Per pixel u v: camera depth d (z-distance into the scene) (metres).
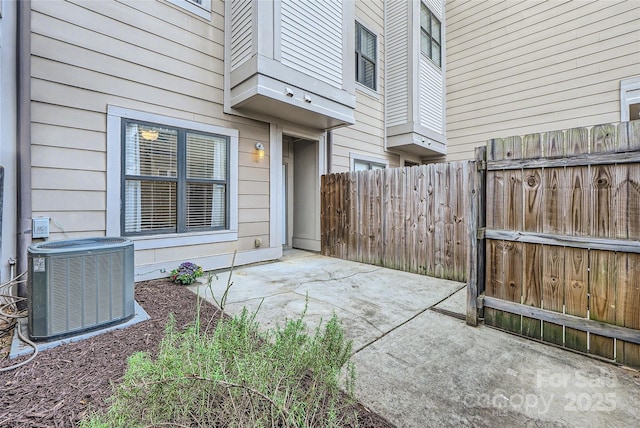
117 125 3.77
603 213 2.25
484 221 2.90
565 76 6.54
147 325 2.59
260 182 5.38
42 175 3.26
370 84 7.65
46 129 3.28
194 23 4.46
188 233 4.46
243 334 1.66
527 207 2.62
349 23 5.67
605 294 2.23
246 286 3.94
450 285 4.15
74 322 2.33
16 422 1.42
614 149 2.19
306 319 2.87
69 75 3.43
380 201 5.34
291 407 1.29
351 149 7.16
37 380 1.77
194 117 4.48
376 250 5.38
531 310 2.55
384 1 7.95
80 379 1.78
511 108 7.35
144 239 4.01
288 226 7.21
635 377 1.98
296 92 4.77
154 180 4.12
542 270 2.53
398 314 3.06
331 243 6.17
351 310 3.14
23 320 2.60
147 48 4.01
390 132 7.86
